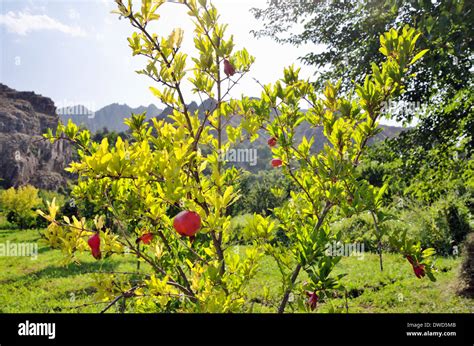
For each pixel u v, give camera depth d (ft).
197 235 11.31
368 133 7.77
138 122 10.34
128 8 6.73
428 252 7.07
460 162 22.48
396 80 7.45
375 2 22.76
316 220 8.32
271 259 27.14
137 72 7.11
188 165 7.63
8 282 24.39
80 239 7.32
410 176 23.04
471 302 17.51
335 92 8.84
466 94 20.93
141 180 7.00
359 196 6.97
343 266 26.43
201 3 7.43
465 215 30.78
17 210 60.03
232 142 9.20
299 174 9.67
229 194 7.17
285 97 8.95
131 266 26.61
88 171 6.60
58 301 19.74
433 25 14.12
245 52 8.41
